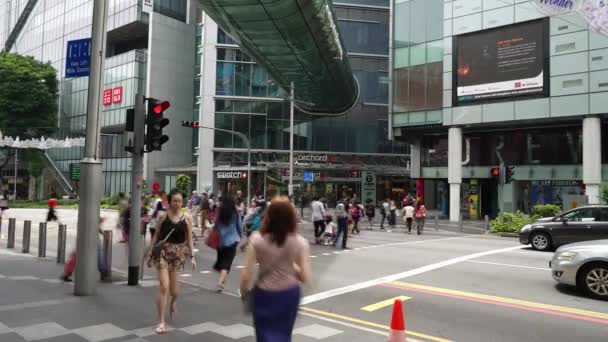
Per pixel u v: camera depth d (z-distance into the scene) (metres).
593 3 24.34
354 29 47.72
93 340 5.35
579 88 24.81
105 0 7.75
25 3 73.00
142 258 9.36
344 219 15.61
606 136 26.84
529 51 26.42
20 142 33.19
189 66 51.66
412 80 31.41
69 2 61.84
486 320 6.69
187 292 8.05
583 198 21.64
